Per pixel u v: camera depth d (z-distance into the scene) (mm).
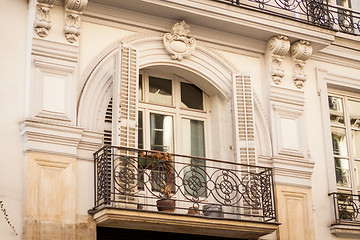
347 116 14789
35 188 11062
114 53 12500
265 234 12508
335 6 15359
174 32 13125
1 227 10789
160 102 13367
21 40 11906
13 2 12055
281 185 13195
